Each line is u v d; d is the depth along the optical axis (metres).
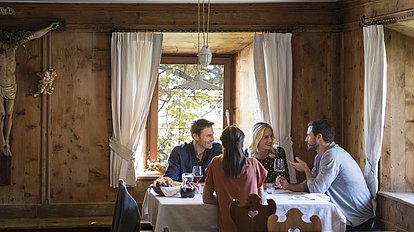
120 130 6.10
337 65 6.21
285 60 6.09
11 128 6.08
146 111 6.15
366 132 5.41
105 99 6.17
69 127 6.16
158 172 6.56
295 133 6.21
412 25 5.14
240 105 7.07
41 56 6.09
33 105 6.11
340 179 4.91
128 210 4.07
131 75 6.09
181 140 7.19
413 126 5.46
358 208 4.98
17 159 6.10
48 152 6.13
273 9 6.15
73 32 6.12
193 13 6.15
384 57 5.26
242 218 3.75
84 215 6.16
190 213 4.15
